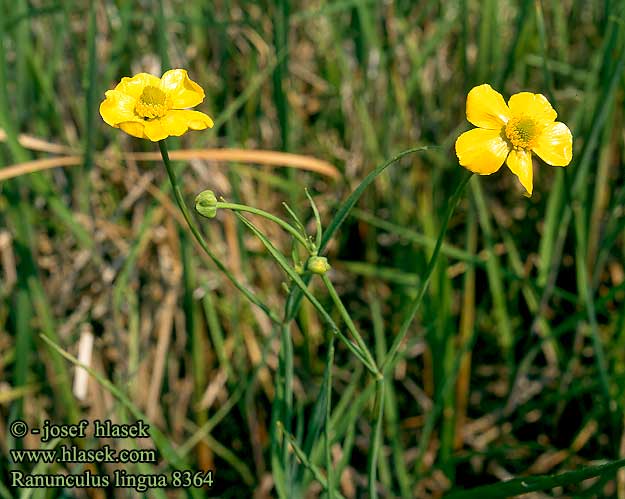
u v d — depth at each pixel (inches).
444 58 25.9
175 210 20.7
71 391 21.2
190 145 23.3
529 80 25.9
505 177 26.1
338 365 24.7
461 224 25.7
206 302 21.8
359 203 25.1
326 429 15.2
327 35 26.5
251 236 24.3
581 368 23.7
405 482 20.4
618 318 21.8
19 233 20.0
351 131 26.0
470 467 23.5
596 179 21.8
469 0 25.6
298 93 27.5
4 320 22.8
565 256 25.0
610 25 19.9
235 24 23.7
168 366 23.3
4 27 20.3
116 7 23.6
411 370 24.5
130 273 22.8
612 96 19.0
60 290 22.7
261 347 24.0
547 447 21.5
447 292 21.6
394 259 25.0
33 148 21.6
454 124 24.9
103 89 22.0
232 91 25.7
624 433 20.8
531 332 22.5
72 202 23.1
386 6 24.0
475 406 24.5
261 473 23.1
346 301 25.2
